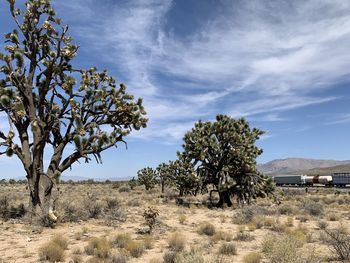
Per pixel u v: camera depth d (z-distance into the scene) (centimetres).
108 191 5012
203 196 4475
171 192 4503
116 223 1866
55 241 1288
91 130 1862
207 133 3172
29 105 1888
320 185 8650
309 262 989
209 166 3203
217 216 2397
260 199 3944
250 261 1079
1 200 2138
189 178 3175
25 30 1894
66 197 2747
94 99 1897
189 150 3206
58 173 1827
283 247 1044
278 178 9944
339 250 1120
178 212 2562
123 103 1938
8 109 1798
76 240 1430
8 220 1798
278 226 1802
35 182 1838
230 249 1244
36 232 1555
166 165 4959
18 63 1838
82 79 1905
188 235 1638
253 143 3200
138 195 4341
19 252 1204
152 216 1670
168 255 1071
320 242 1417
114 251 1205
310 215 2445
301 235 1495
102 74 2003
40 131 1861
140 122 2014
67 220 1852
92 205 2127
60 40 1864
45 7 1914
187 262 959
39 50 1920
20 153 1855
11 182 8550
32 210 1817
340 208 2997
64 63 1953
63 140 1920
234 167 3155
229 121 3169
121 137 1895
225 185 2986
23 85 1883
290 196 4500
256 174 3170
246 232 1725
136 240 1441
